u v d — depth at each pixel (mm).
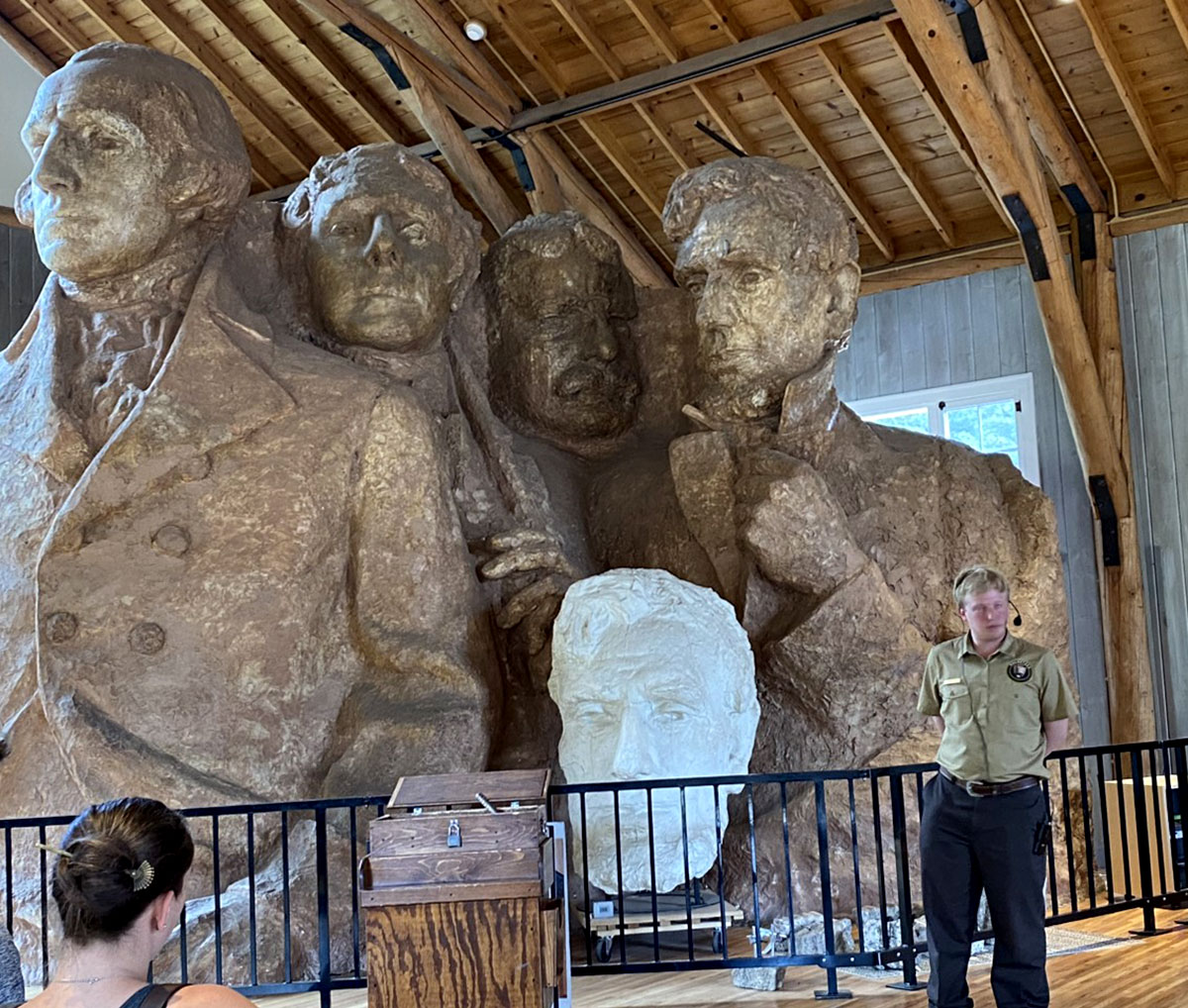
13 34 9930
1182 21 7914
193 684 5090
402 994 3104
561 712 5039
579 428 6945
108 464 5145
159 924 1855
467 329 6973
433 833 3168
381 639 5508
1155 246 9422
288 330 6160
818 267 6410
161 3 9445
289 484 5316
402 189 6121
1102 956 4953
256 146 10461
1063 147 8992
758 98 9180
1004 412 10055
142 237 5469
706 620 5062
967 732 3793
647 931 4844
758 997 4402
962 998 3812
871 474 6570
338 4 8500
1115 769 5480
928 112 9086
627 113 9523
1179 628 9250
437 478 5648
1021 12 8312
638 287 7371
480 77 9398
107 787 4867
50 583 5051
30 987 4770
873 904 5738
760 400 6391
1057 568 6668
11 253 10195
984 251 9914
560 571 5973
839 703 6105
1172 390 9344
